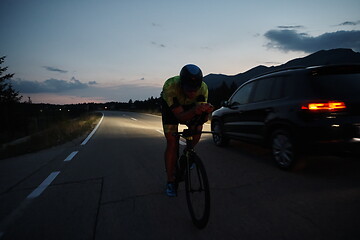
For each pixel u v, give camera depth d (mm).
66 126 13383
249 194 2848
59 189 3324
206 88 2650
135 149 6238
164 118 2727
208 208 1974
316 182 3105
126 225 2244
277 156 3824
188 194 2359
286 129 3588
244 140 4848
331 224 2068
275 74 4164
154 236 2039
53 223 2330
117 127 13461
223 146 5926
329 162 3965
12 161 5402
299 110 3305
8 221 2412
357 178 3172
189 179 2338
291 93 3586
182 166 2551
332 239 1844
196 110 2055
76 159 5250
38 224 2320
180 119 2277
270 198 2695
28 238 2070
